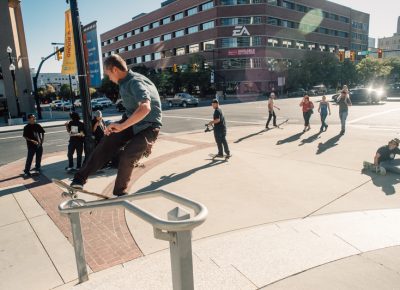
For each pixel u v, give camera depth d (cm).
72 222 317
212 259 359
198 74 5091
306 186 650
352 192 603
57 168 954
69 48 941
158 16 6378
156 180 748
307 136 1234
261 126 1625
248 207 554
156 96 206
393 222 455
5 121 2845
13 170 955
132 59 7475
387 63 7112
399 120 1595
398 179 665
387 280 308
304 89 5434
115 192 202
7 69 3328
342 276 317
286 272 327
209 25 5294
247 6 4994
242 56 5106
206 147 1141
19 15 3550
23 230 520
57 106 5128
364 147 991
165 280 312
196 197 620
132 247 437
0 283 375
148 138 199
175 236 136
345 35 7162
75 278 379
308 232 429
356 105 2511
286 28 5484
